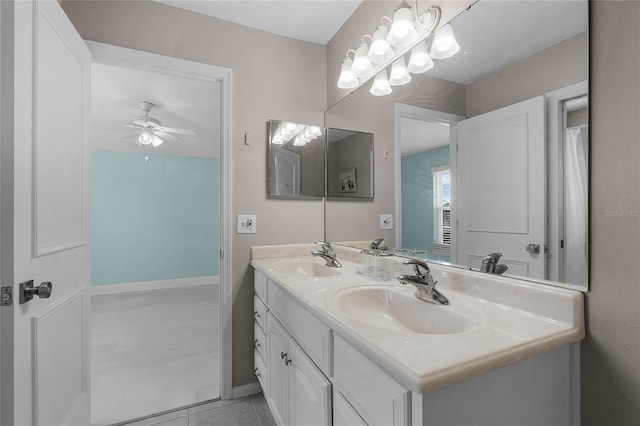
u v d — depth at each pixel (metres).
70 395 1.25
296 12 1.78
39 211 1.00
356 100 1.77
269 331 1.51
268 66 1.94
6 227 0.86
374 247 1.63
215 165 5.28
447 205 1.21
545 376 0.75
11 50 0.87
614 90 0.74
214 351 2.47
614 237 0.74
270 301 1.51
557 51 0.85
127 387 1.93
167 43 1.69
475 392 0.65
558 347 0.75
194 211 5.11
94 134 3.80
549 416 0.76
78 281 1.33
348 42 1.84
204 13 1.77
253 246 1.89
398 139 1.47
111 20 1.58
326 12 1.79
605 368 0.75
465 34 1.13
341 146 1.92
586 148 0.79
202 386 1.95
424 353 0.65
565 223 0.83
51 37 1.08
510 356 0.66
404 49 1.43
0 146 0.86
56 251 1.11
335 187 1.98
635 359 0.70
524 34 0.94
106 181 4.58
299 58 2.03
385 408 0.68
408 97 1.40
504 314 0.88
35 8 0.98
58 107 1.14
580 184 0.80
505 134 1.00
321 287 1.18
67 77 1.21
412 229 1.39
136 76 2.36
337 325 0.82
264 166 1.92
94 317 3.33
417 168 1.36
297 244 2.00
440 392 0.61
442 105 1.23
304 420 1.08
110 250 4.57
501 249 1.01
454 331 0.89
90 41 1.53
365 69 1.63
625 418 0.72
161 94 2.70
